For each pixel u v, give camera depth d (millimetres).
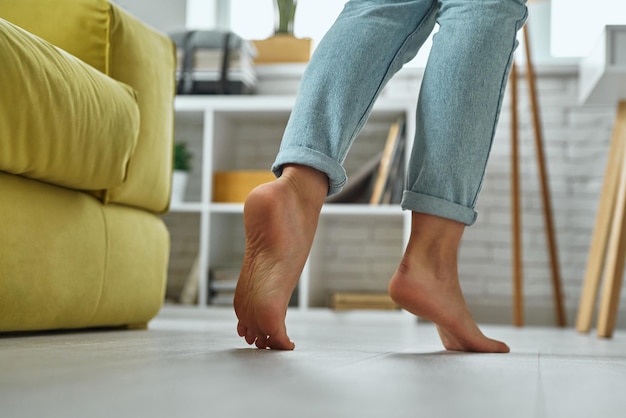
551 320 3814
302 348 1236
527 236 3854
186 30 3879
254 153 4090
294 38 4105
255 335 1158
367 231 3994
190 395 572
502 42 1249
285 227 1133
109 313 1826
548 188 3637
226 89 3811
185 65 3822
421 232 1262
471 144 1235
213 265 3740
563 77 3912
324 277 4000
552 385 750
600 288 3785
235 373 750
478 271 3879
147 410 493
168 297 3801
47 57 1447
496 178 3896
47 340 1394
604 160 3865
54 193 1588
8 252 1412
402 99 3635
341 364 895
